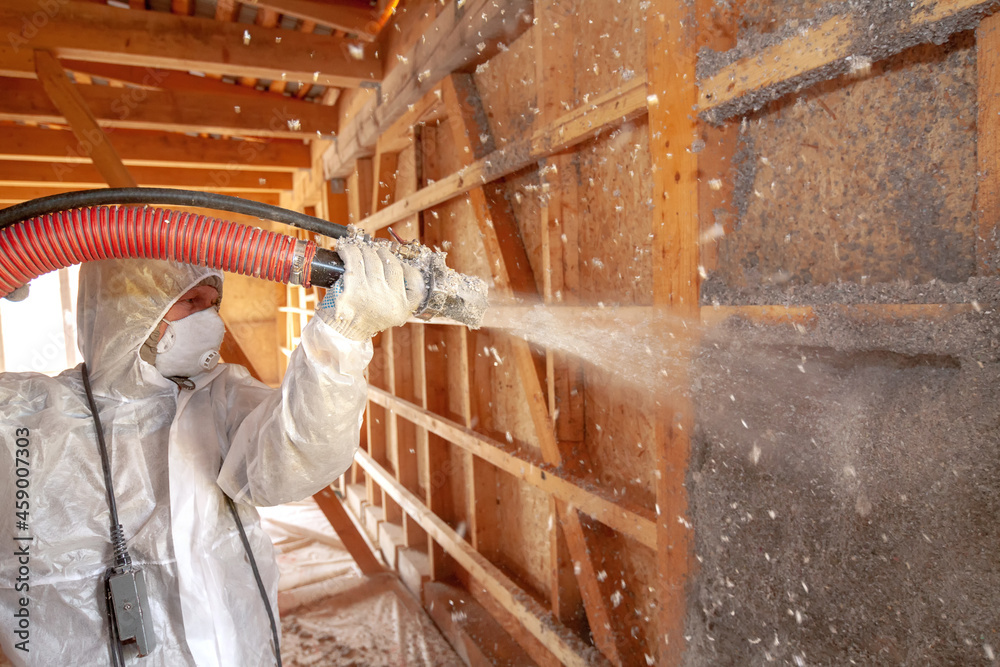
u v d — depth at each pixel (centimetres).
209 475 129
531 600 253
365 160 457
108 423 126
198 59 333
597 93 196
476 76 277
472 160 259
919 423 95
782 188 133
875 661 104
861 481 105
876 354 103
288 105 472
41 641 119
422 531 412
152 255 101
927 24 88
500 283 249
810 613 117
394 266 96
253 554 134
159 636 125
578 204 215
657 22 145
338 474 115
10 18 309
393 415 427
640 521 170
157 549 126
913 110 105
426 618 343
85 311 128
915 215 106
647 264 179
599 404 213
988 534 84
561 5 204
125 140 534
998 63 83
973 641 87
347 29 343
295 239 100
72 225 97
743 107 130
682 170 141
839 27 100
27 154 510
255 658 130
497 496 311
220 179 652
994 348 82
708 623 144
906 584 97
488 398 305
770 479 125
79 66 429
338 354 96
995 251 85
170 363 131
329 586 380
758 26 133
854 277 117
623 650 205
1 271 98
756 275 140
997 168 85
